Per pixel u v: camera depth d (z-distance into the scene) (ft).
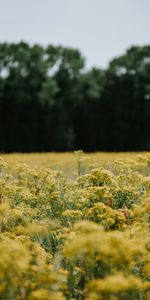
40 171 35.50
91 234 14.78
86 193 27.68
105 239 14.97
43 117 248.11
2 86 245.04
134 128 257.96
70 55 264.31
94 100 262.47
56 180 33.24
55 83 243.60
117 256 14.84
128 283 13.78
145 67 263.08
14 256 14.42
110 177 28.94
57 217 27.63
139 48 266.36
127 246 15.03
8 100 246.68
